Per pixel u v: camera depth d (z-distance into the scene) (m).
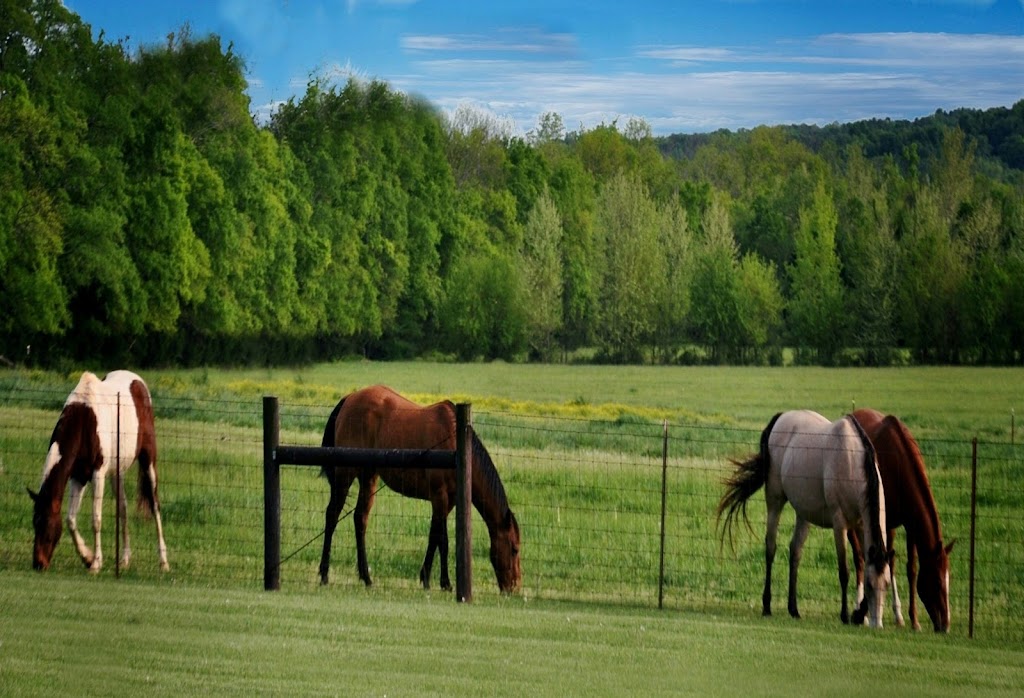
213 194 57.22
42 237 44.44
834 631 9.52
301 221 69.12
